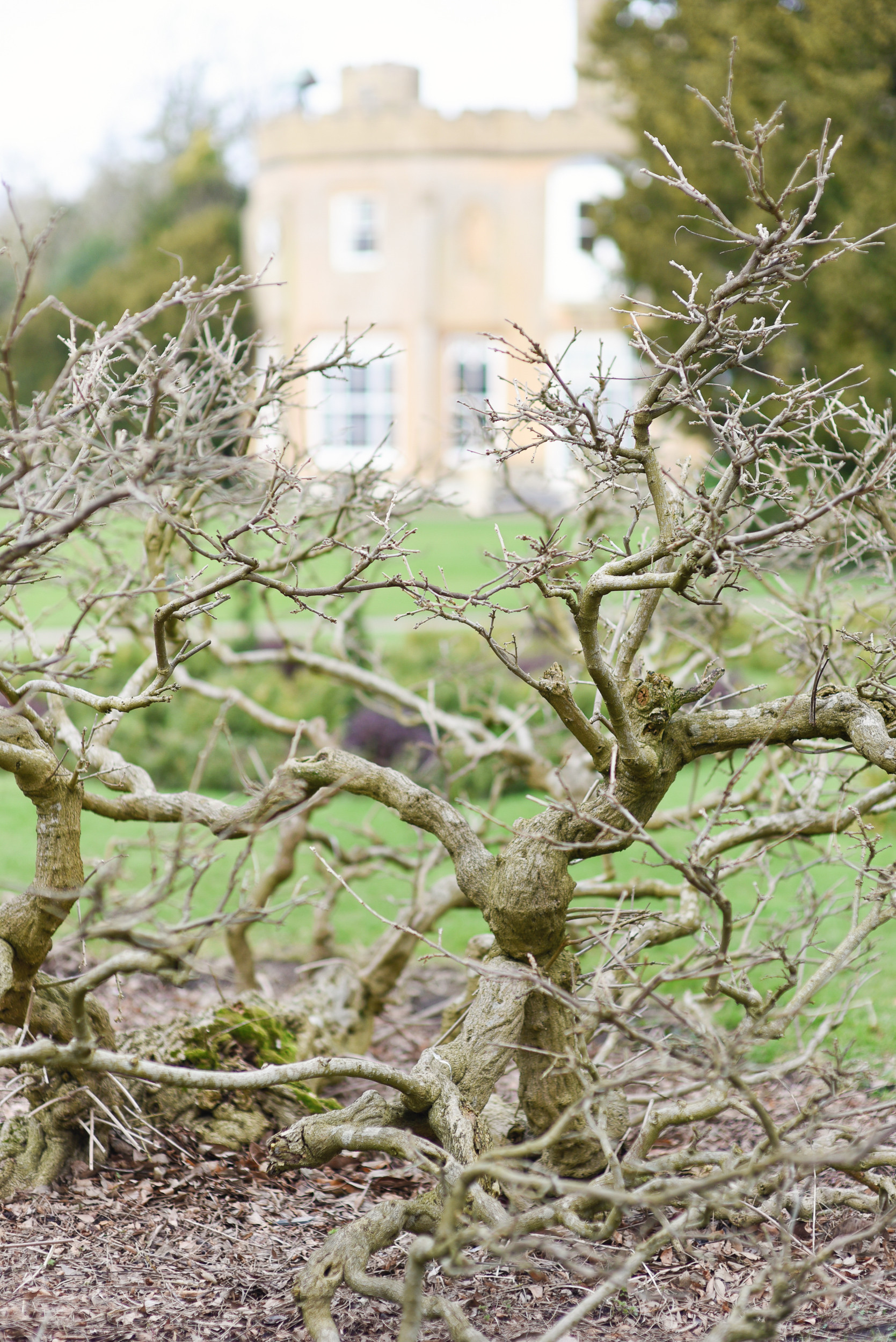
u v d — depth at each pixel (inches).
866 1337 122.0
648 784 138.7
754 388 553.6
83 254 1524.4
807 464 163.5
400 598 590.2
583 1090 146.3
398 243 1214.3
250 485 188.2
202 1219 149.5
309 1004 210.4
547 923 136.8
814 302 565.0
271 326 1089.4
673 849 335.9
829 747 176.4
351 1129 125.2
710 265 621.6
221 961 277.7
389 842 354.3
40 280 1494.8
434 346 1218.0
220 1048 177.8
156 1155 164.7
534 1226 114.7
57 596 472.7
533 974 116.6
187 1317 125.0
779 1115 185.2
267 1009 191.5
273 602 516.4
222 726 163.9
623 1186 113.5
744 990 152.1
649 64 689.6
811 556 215.9
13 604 185.0
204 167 1435.8
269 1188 160.7
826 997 235.3
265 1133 172.7
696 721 142.9
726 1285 133.7
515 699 377.4
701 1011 115.0
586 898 253.1
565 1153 146.6
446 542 682.8
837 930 273.1
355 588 135.5
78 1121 155.5
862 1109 112.3
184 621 147.3
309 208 1220.5
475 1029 136.9
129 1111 165.3
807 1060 113.7
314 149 1216.8
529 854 137.6
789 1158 99.7
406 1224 122.8
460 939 287.4
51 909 136.6
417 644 471.8
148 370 133.8
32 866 306.2
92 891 98.0
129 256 1315.2
